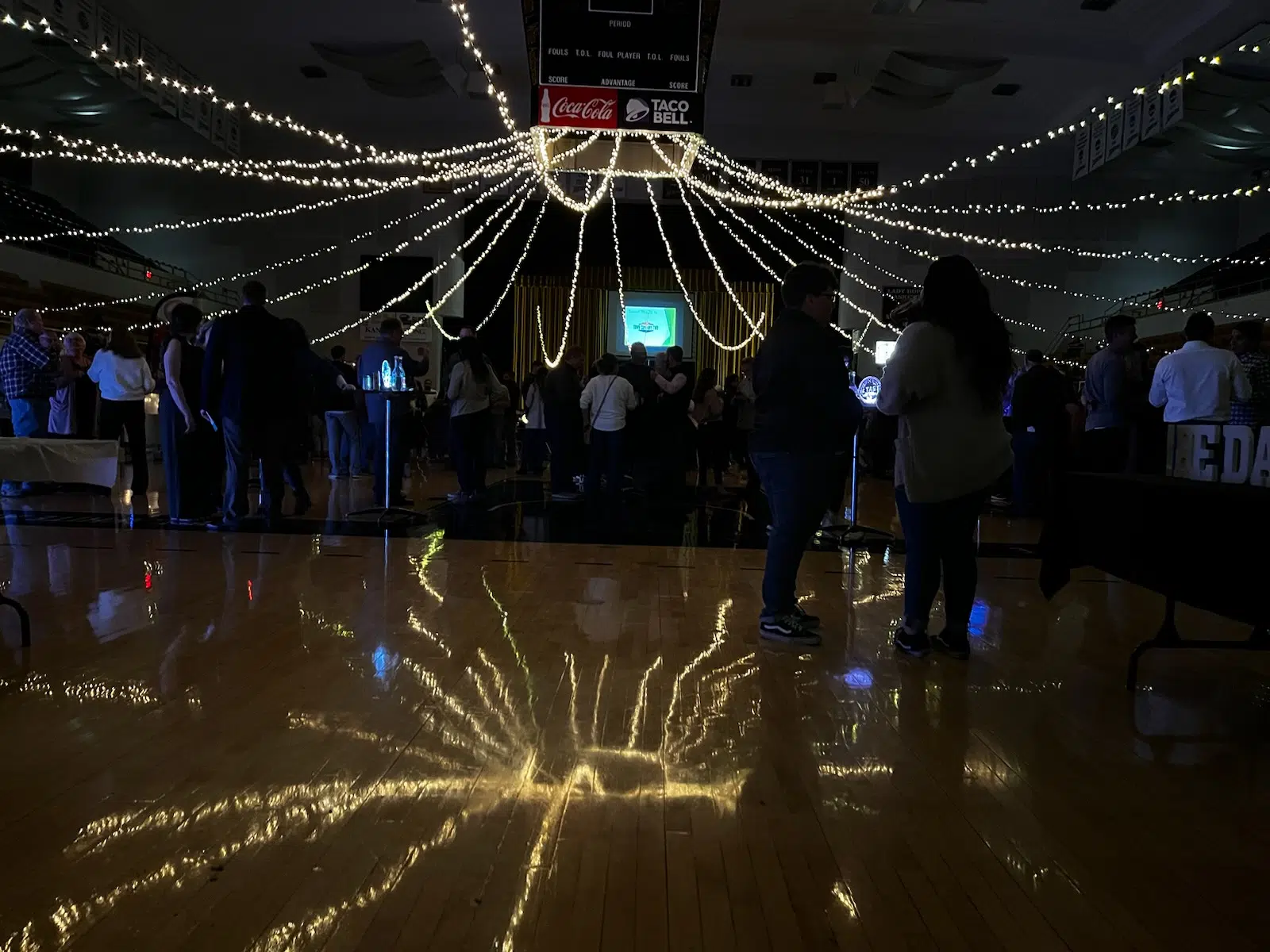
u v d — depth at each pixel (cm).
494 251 1975
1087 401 676
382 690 277
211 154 1864
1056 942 152
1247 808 208
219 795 200
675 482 899
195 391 629
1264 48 1259
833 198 1744
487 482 1055
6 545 519
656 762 226
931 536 332
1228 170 1844
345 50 1479
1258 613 235
